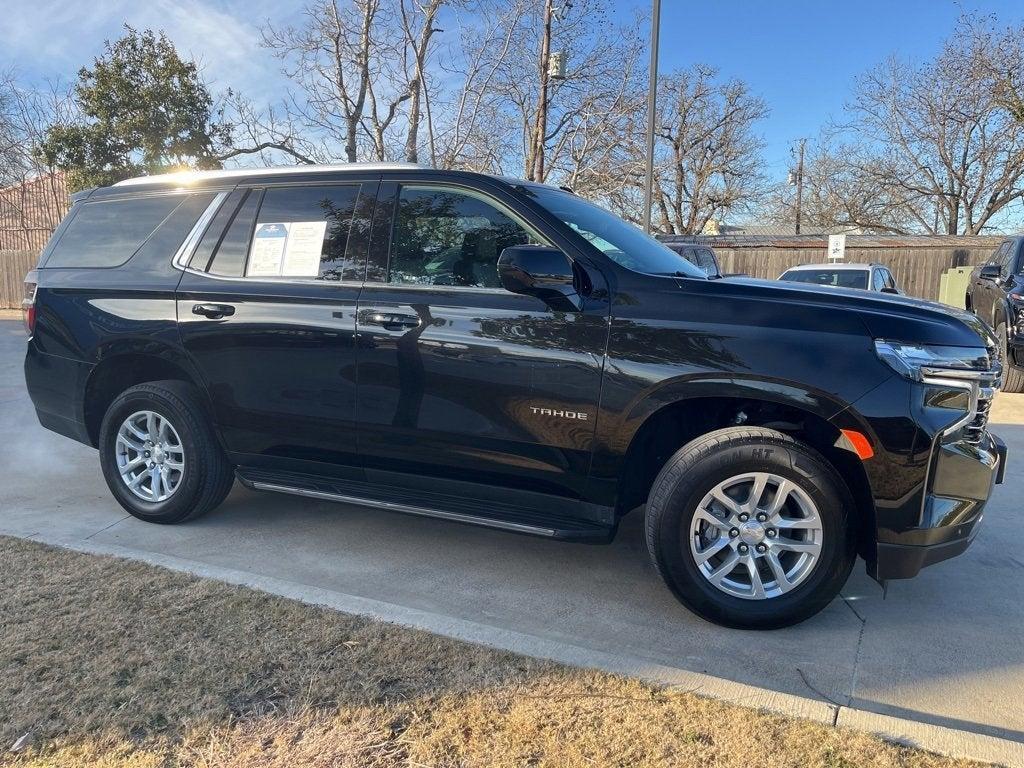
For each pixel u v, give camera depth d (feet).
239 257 13.50
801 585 10.29
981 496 10.08
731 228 157.28
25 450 20.57
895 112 105.40
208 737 7.64
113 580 11.19
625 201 75.05
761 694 8.36
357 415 12.38
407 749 7.48
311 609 10.29
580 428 10.90
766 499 10.45
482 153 63.31
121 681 8.56
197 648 9.26
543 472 11.34
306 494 13.19
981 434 10.49
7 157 93.04
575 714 8.02
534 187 12.78
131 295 14.08
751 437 10.19
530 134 65.05
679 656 9.95
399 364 11.92
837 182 115.44
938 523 9.83
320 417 12.68
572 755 7.41
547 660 9.04
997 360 10.87
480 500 12.11
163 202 14.49
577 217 12.37
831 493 9.98
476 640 9.49
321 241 12.91
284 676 8.68
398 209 12.46
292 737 7.64
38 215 96.58
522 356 11.12
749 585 10.61
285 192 13.41
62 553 12.27
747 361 10.05
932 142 102.63
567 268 10.38
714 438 10.38
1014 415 25.16
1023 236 31.40
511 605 11.42
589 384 10.78
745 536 10.37
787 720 7.93
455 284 11.86
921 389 9.71
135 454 14.70
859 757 7.36
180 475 14.15
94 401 15.05
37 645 9.31
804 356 9.90
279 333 12.77
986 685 9.34
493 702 8.21
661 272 11.71
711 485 10.30
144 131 80.02
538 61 61.16
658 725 7.84
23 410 26.30
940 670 9.66
